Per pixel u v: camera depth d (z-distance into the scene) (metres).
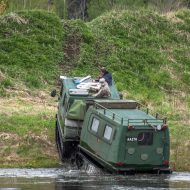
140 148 54.69
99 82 65.81
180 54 108.81
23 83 89.00
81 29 105.12
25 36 99.50
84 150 58.88
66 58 98.62
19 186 52.22
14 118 72.75
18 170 62.03
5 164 64.12
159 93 95.88
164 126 54.94
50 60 96.62
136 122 54.66
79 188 51.03
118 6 128.50
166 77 101.06
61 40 102.00
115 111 58.47
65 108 63.66
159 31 112.69
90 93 64.44
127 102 59.88
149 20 113.69
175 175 60.38
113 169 54.56
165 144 55.25
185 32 114.38
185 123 78.62
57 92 88.56
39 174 59.34
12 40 97.56
